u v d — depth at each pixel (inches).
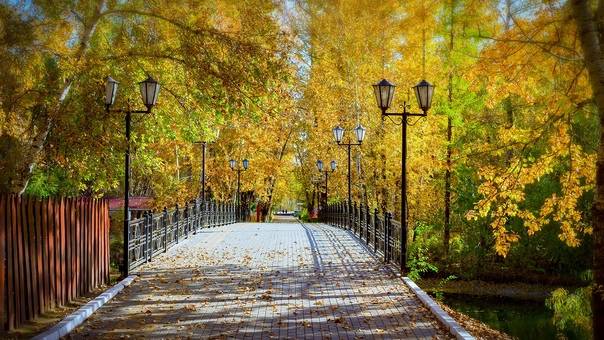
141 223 656.4
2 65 486.6
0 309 323.3
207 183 1846.7
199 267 640.4
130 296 471.2
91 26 576.4
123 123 665.6
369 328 365.7
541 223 523.2
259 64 529.0
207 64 535.2
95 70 581.0
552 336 697.0
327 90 1359.5
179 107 757.9
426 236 1155.3
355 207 1075.3
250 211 2438.5
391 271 612.1
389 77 1103.6
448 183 1057.5
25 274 360.5
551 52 426.6
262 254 765.9
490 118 655.1
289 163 2404.0
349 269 628.7
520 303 932.6
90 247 495.2
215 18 596.1
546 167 508.4
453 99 956.6
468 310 874.8
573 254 1070.4
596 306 367.6
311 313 410.0
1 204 326.0
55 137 576.7
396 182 1156.5
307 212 2817.4
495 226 526.9
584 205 893.8
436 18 743.1
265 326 370.3
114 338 335.9
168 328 363.6
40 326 356.8
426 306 430.9
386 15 1031.0
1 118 517.7
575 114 474.3
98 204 520.4
